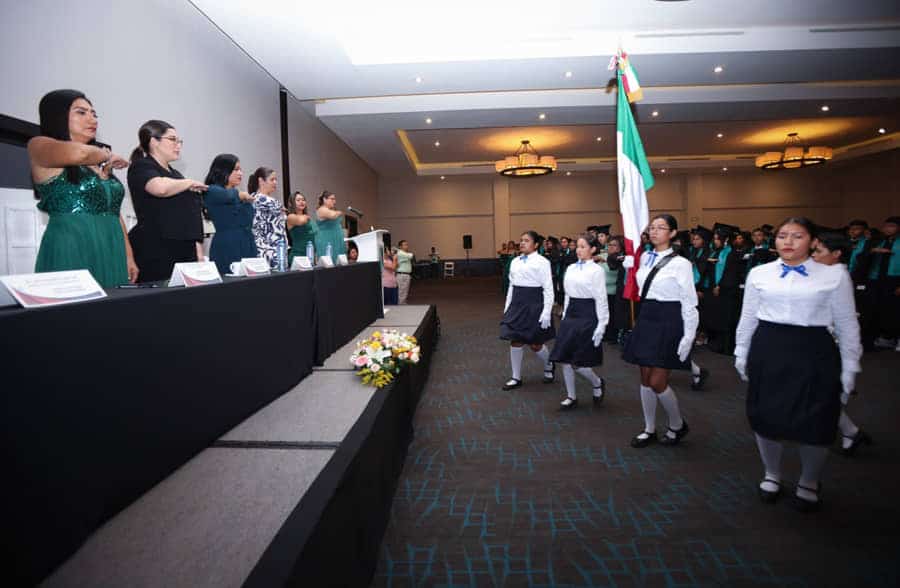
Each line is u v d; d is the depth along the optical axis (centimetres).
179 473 156
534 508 239
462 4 596
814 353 220
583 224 2106
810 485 232
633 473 277
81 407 118
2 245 218
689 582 182
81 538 116
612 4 606
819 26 683
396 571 191
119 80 432
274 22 591
